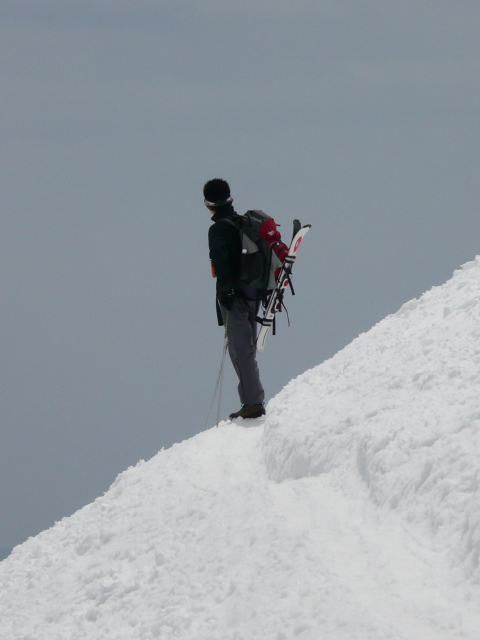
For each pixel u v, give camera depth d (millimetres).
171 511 18719
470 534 11305
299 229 26391
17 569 21250
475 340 17688
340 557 12555
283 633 11148
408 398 16594
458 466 12734
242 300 26578
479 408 14023
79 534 21234
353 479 15148
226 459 21469
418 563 11625
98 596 16234
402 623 10336
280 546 13695
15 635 16609
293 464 17453
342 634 10492
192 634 12484
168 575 15297
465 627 9961
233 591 13117
